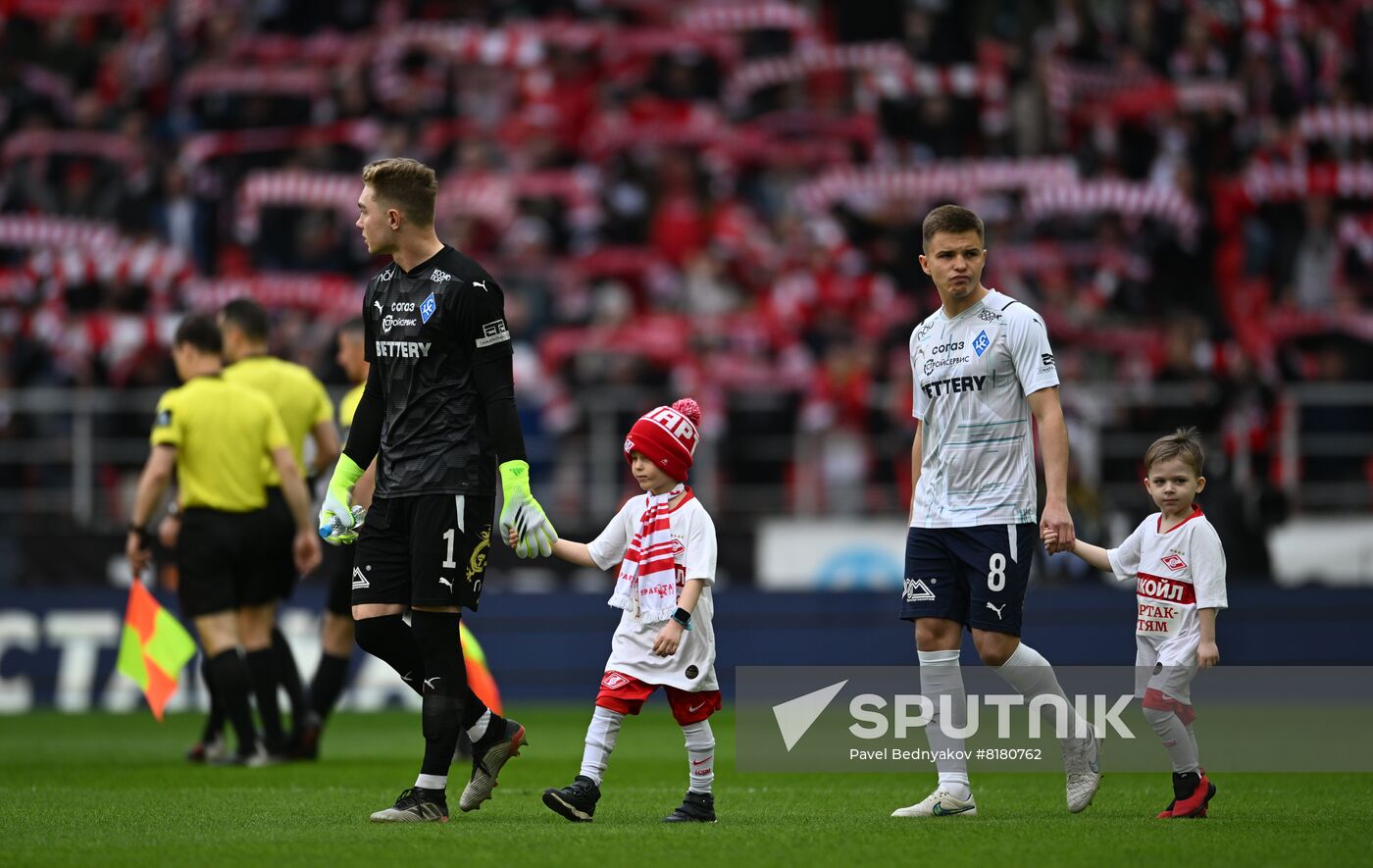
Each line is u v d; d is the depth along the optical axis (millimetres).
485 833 20141
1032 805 24781
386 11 74188
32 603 52031
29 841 19750
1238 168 66688
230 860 17766
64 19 72438
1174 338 55031
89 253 65125
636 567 21484
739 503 56438
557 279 65062
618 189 67812
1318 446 54750
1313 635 51125
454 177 67250
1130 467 53438
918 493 23156
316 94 71188
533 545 21500
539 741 39625
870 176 66250
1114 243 64375
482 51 71625
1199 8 70250
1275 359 60219
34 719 47688
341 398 57406
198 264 66500
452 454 21109
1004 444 22469
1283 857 17906
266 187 66375
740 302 64375
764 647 52375
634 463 21453
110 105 70688
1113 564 23219
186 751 37031
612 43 72125
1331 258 65188
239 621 33250
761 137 69812
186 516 32031
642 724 45375
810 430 56688
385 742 39219
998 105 69188
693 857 17812
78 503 54125
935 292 64188
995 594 22297
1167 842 19172
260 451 32281
